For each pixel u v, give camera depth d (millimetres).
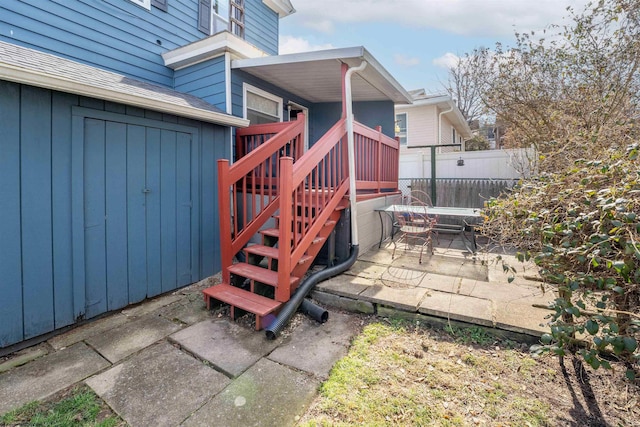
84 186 2977
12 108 2512
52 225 2768
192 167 4004
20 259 2582
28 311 2629
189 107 3676
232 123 4250
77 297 2945
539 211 1873
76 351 2525
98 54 4570
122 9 4832
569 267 1749
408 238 5355
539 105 5656
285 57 4281
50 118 2730
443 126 11781
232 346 2543
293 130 4156
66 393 2025
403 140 11422
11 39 3758
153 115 3535
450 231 5121
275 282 3031
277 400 1912
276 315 2912
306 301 3090
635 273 1461
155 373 2209
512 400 1863
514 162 6652
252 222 3803
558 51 5426
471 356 2301
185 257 3965
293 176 2990
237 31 6844
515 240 2057
